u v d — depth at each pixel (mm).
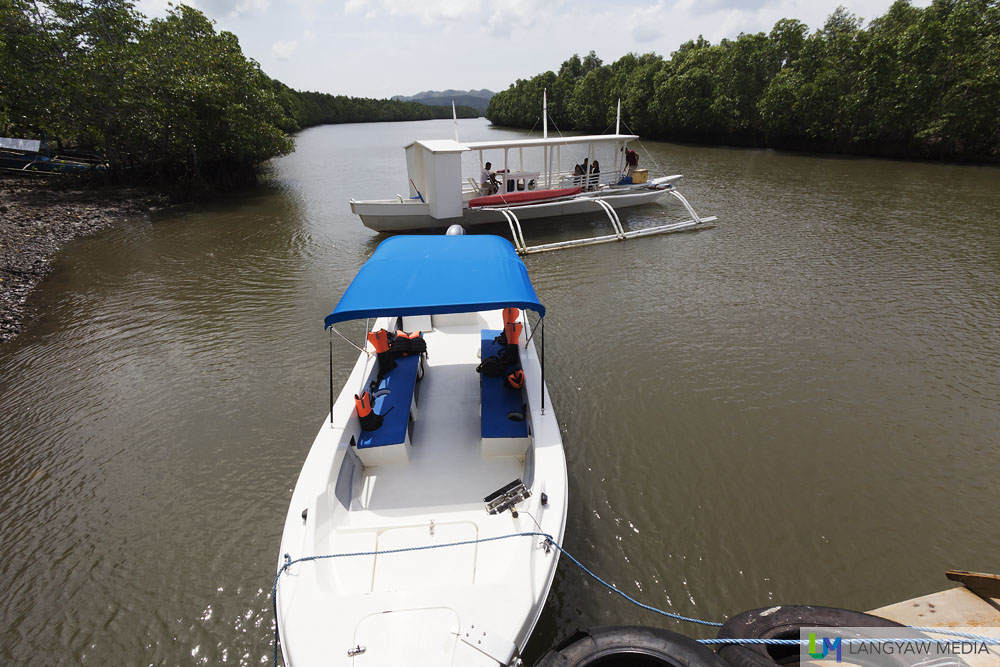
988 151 32219
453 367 7320
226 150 26438
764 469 6508
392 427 5562
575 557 5312
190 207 23375
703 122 49125
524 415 5766
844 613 3643
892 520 5734
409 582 4148
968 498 6008
